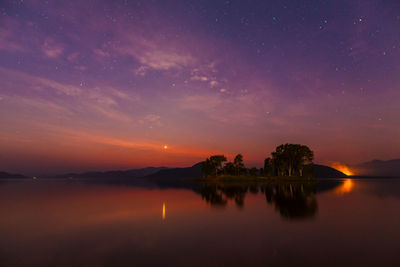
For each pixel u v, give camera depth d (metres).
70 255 8.60
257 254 8.52
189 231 11.92
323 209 18.48
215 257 8.27
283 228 12.30
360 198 26.86
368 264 7.54
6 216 16.66
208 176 122.19
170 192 39.16
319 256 8.26
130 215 16.56
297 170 101.12
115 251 8.99
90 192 40.34
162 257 8.32
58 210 19.23
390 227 12.33
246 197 28.88
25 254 8.76
